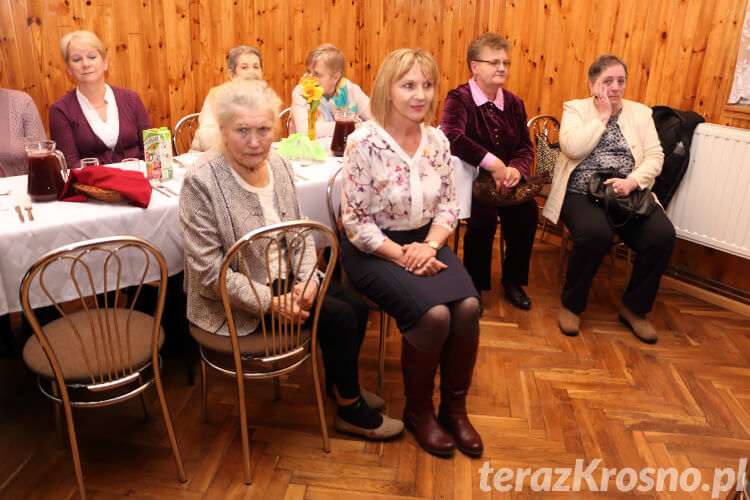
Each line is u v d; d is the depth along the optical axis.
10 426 2.08
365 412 2.04
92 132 2.75
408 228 2.08
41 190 2.04
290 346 1.82
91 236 1.94
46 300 1.91
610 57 2.82
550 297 3.19
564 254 3.39
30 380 2.33
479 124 2.84
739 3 2.87
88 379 1.63
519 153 2.99
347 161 1.96
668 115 3.06
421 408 2.03
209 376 2.40
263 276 1.90
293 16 4.04
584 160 2.96
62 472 1.88
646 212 2.75
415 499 1.82
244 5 3.85
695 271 3.28
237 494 1.82
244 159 1.78
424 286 1.92
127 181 2.07
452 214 2.13
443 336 1.89
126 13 3.44
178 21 3.64
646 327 2.78
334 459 1.97
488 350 2.65
